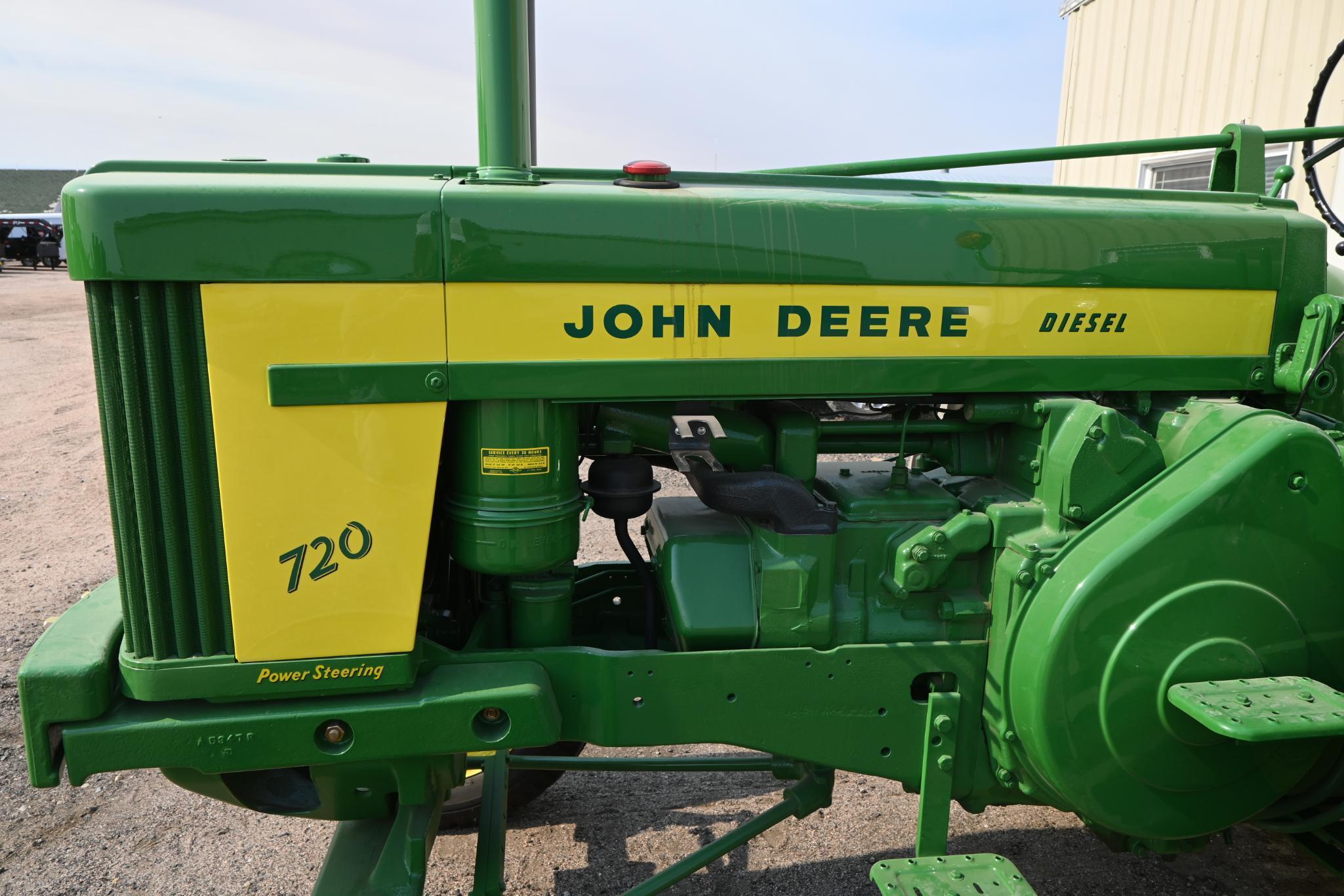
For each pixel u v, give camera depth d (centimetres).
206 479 156
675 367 167
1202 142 228
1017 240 178
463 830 261
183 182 147
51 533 518
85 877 241
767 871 243
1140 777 178
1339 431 191
